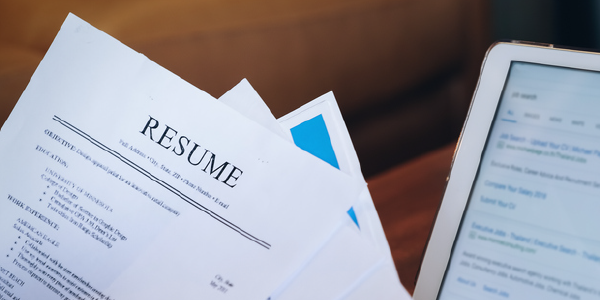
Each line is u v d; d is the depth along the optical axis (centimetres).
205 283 37
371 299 36
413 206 54
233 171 38
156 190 38
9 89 68
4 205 39
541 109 39
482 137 39
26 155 39
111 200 38
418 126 91
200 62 78
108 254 38
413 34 87
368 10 84
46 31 76
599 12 85
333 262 37
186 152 38
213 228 38
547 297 36
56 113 39
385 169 92
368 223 40
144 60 38
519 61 40
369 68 86
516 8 89
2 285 38
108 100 38
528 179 38
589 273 35
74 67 39
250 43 80
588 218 36
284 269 37
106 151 38
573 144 37
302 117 42
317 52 83
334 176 37
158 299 38
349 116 88
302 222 37
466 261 38
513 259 37
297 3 81
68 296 38
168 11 77
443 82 91
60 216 38
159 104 38
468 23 89
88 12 77
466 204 39
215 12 78
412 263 49
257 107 39
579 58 38
